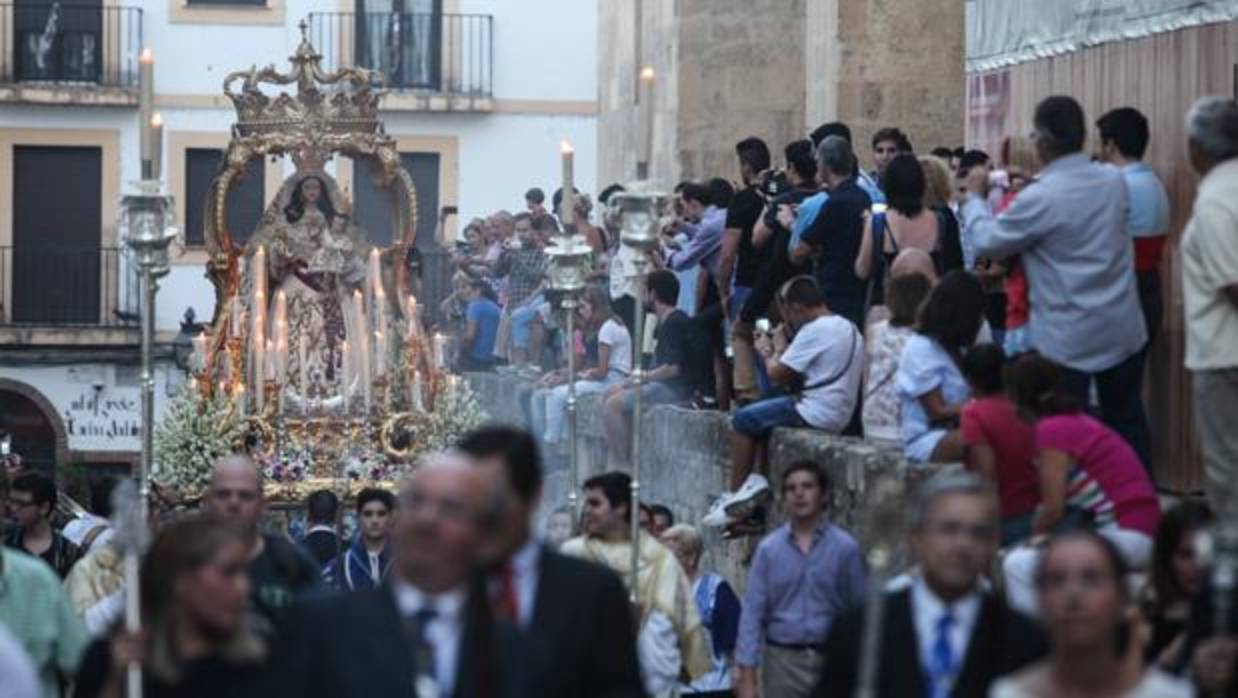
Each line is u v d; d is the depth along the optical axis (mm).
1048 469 20672
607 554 22828
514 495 15914
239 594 15625
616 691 16016
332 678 14766
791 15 50750
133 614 15594
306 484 37500
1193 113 21766
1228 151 21719
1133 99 28797
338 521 35125
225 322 38875
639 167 24719
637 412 23938
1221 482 21891
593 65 84438
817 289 29609
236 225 81500
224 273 39438
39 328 82062
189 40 83062
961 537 15945
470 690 14719
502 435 16203
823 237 30766
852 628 16109
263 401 38156
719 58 50844
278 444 37969
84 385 82375
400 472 37969
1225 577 14625
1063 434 20719
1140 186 25328
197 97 83000
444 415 38531
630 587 22234
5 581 20281
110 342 82062
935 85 43312
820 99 44469
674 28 51125
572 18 84500
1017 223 24156
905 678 15930
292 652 15234
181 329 80438
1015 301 24938
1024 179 26219
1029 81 31797
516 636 15219
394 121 83812
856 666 16078
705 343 36562
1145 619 17953
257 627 15805
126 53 83000
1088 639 14125
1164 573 17875
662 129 52625
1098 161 25750
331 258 39219
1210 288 21703
